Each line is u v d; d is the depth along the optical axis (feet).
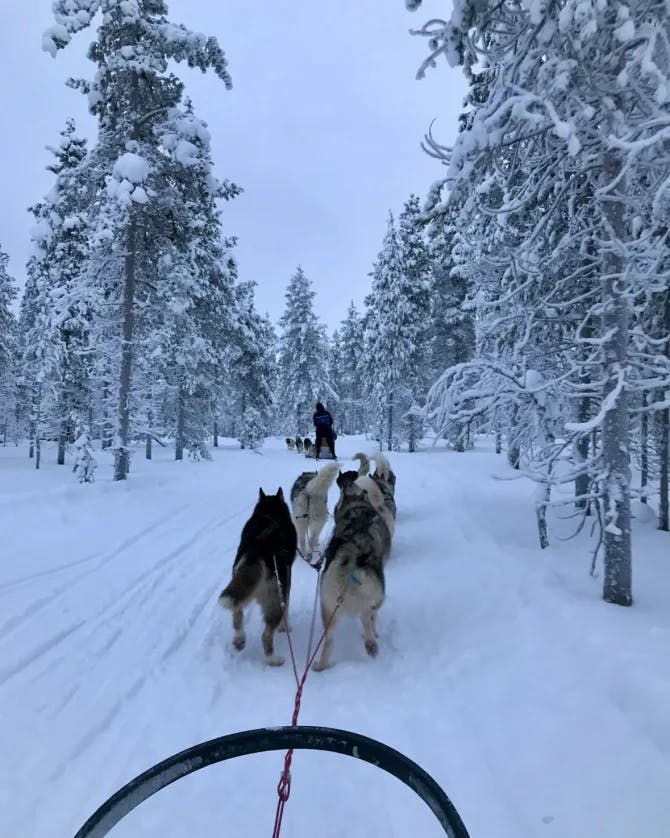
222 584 21.81
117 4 42.24
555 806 9.03
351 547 15.57
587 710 11.26
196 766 6.09
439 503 36.94
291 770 10.60
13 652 15.44
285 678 14.20
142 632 17.12
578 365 18.74
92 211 46.44
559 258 21.75
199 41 42.83
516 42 16.25
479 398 21.52
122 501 37.47
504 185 19.58
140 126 45.98
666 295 23.97
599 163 17.90
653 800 8.62
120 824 9.06
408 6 15.88
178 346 70.90
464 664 14.47
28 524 30.01
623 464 17.39
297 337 136.77
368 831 8.92
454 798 9.53
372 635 15.57
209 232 61.98
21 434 143.64
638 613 16.11
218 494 43.68
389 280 96.27
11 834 8.86
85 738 11.51
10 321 117.80
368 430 166.50
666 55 14.47
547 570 20.52
